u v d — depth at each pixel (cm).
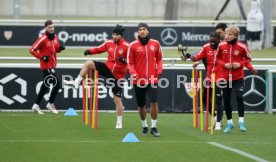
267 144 3369
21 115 4431
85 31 7331
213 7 13000
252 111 4678
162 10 13012
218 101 3828
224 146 3288
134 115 4506
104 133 3691
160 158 2955
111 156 2989
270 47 7938
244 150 3180
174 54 6888
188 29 7444
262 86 4675
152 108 3566
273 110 4662
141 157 2972
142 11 13012
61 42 7312
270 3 7900
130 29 7238
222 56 3734
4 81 4609
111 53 3906
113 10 13012
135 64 3547
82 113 4581
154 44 3528
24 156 2978
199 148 3219
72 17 12594
